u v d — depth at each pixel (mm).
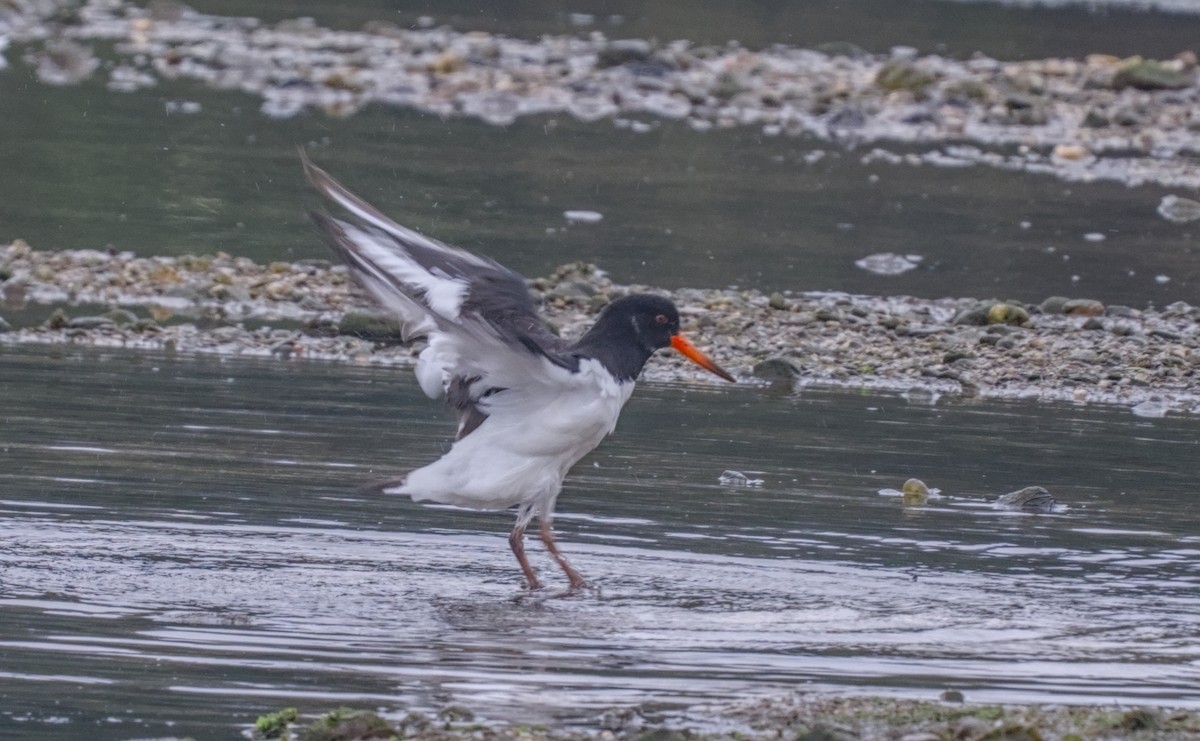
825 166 29781
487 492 10102
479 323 9375
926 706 7887
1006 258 22766
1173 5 54344
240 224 22547
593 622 9297
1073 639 9133
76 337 16375
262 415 13734
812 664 8625
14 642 8578
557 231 23016
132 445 12609
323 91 34188
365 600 9617
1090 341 18000
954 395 15859
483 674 8383
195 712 7746
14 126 28234
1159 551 10930
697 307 18781
